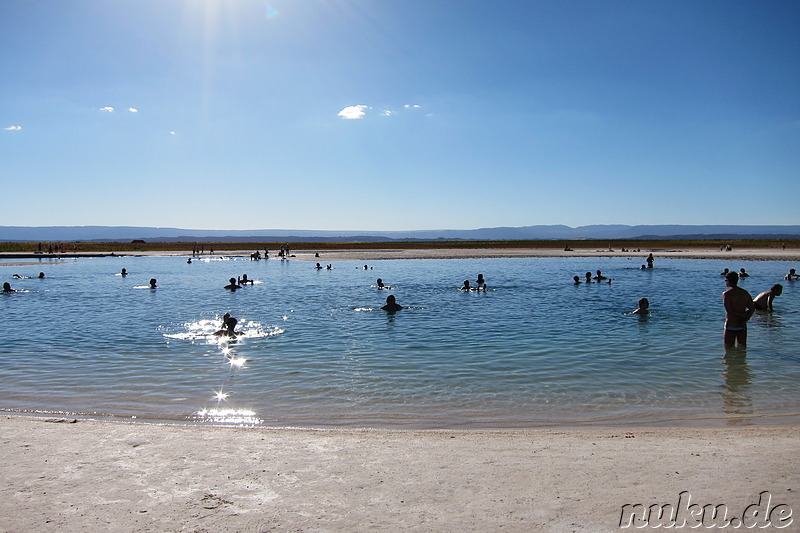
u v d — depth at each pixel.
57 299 27.53
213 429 7.86
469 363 12.70
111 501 5.22
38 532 4.57
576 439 7.38
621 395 10.03
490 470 6.07
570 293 29.14
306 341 15.62
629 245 129.00
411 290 31.58
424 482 5.70
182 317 21.00
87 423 8.15
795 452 6.64
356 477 5.86
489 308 23.12
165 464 6.29
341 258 76.12
